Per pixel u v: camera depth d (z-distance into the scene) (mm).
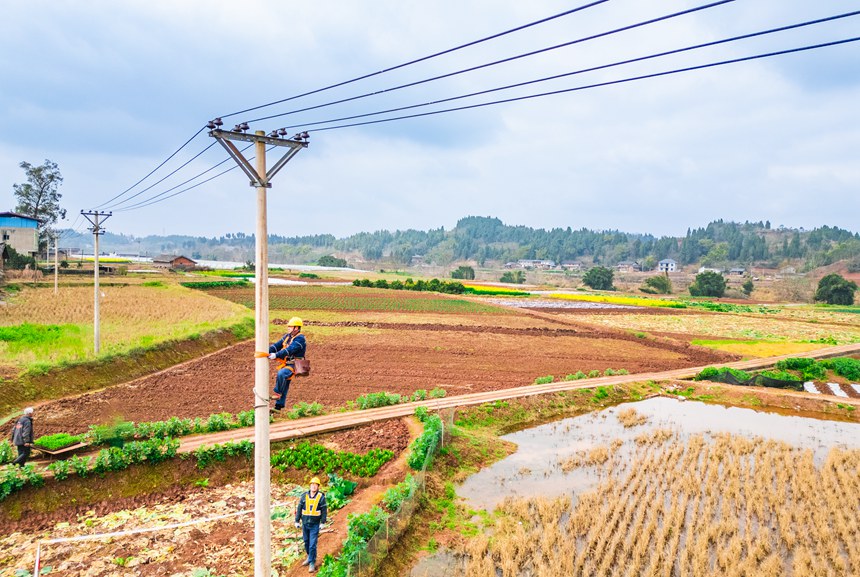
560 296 112312
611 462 27734
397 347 50438
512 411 34969
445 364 45531
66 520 19031
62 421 26078
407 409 31609
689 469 26391
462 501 23125
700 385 43500
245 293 83125
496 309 80312
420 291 105688
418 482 22172
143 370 35812
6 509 18703
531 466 27203
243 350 44844
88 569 16375
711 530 19844
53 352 33188
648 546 19312
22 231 89250
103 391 31359
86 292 66562
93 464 20891
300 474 23188
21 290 63812
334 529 19156
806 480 25219
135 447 21484
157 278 93250
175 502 20766
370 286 113625
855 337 68938
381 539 18016
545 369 46281
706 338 65688
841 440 32844
